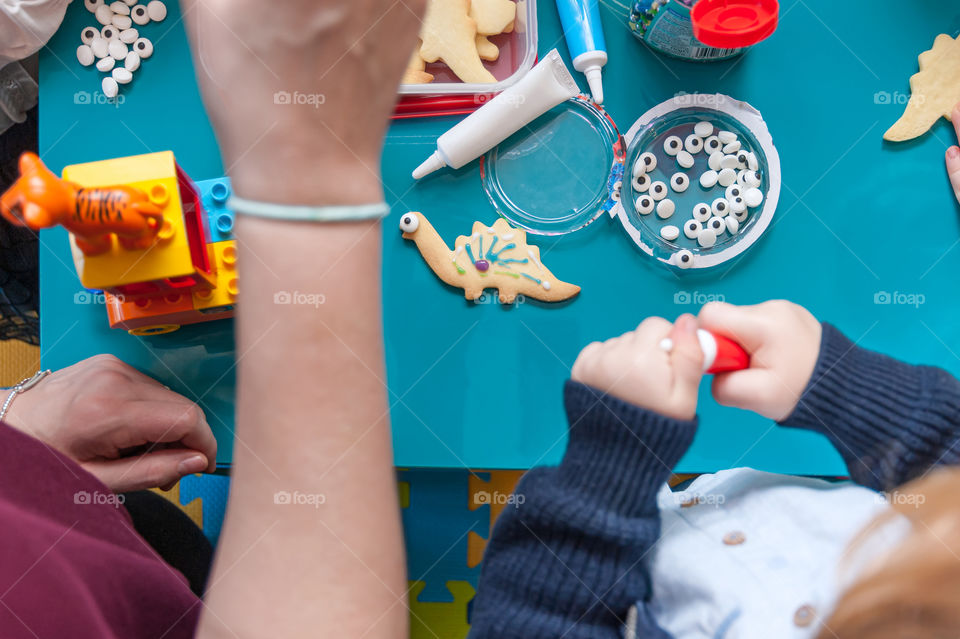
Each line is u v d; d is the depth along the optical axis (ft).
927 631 1.35
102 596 1.94
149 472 2.37
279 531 1.37
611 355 1.77
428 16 2.60
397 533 1.49
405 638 1.53
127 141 2.63
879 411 1.80
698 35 2.34
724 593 1.67
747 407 1.88
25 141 3.22
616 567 1.69
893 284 2.63
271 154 1.32
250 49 1.29
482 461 2.57
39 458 1.94
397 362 2.60
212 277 2.33
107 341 2.60
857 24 2.67
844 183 2.65
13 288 3.46
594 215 2.65
